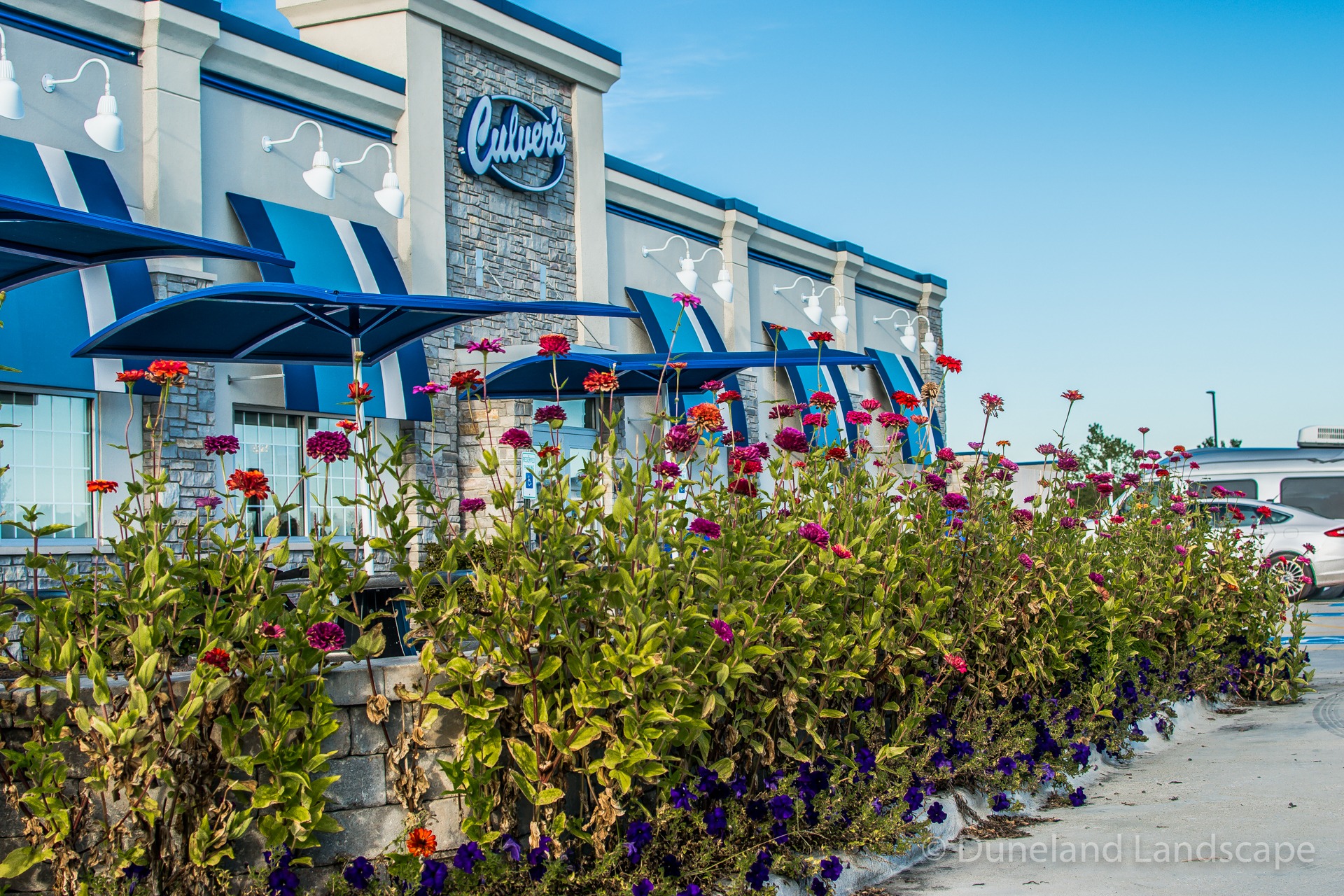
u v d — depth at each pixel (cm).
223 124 1288
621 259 1867
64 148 1128
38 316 1058
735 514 570
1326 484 2011
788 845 534
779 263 2298
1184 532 1056
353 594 485
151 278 1166
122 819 404
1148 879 512
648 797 521
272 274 1280
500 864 453
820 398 682
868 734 604
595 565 511
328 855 448
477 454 1483
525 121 1658
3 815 416
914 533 687
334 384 1322
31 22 1109
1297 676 1074
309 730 434
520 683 465
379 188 1462
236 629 420
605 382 529
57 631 421
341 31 1509
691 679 478
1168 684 938
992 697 707
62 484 1103
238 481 452
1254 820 605
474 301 942
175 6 1198
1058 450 859
